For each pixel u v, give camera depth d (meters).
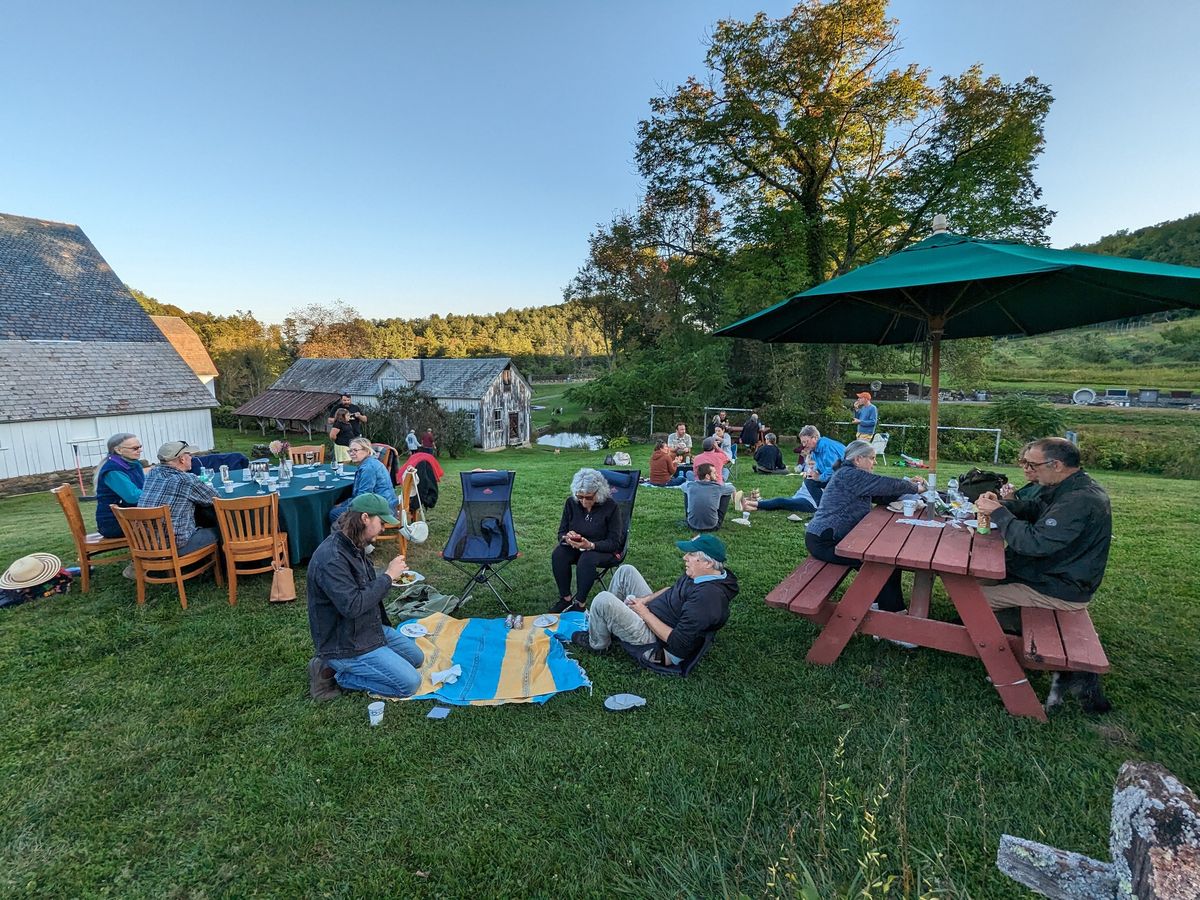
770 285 19.27
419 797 2.50
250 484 5.98
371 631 3.32
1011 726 2.86
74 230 21.38
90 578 5.18
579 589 4.39
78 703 3.24
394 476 7.41
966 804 2.36
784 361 19.78
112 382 17.53
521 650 3.73
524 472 12.13
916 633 3.31
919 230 18.16
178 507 4.61
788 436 17.67
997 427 16.52
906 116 17.47
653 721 2.99
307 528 5.35
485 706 3.15
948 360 19.56
